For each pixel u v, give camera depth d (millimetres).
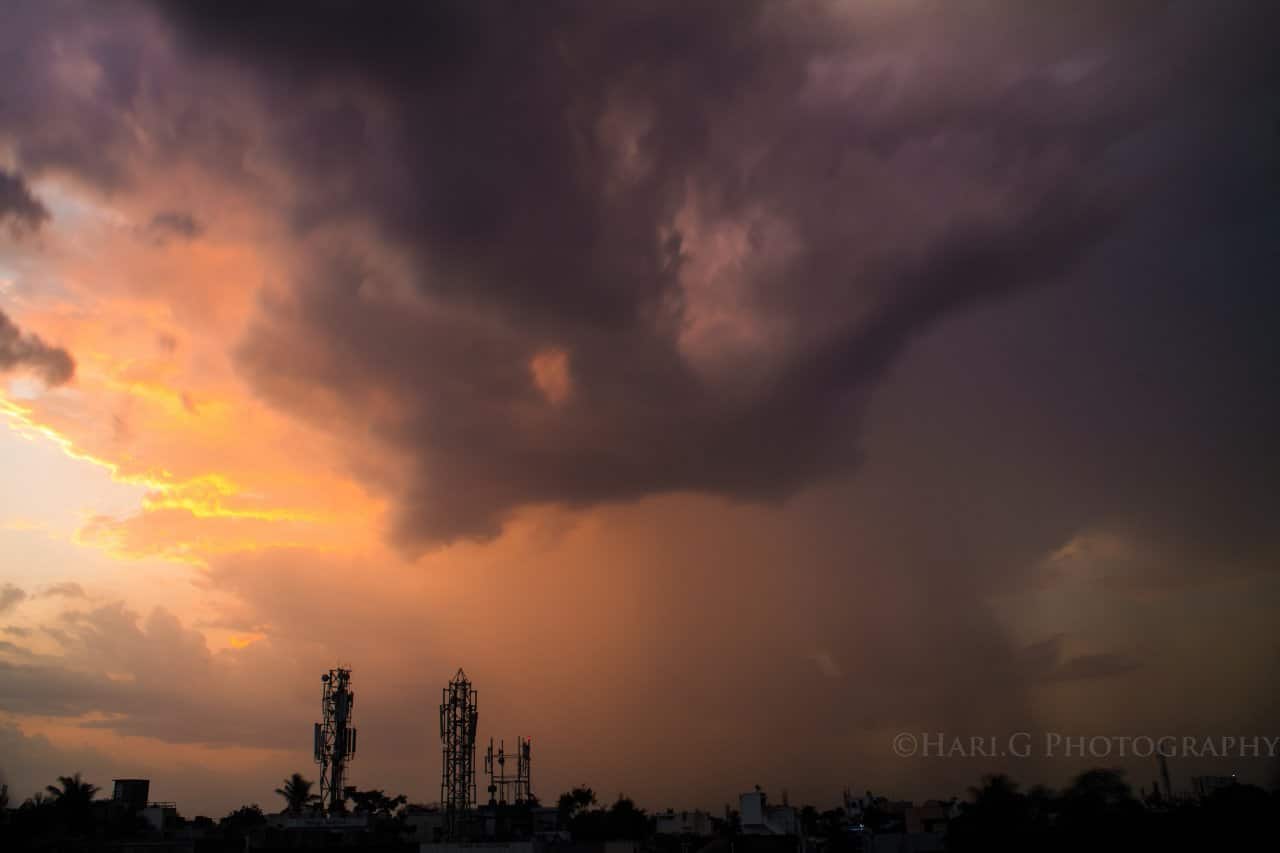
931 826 102438
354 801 113250
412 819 91312
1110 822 69250
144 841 74188
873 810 113125
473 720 93250
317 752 96688
